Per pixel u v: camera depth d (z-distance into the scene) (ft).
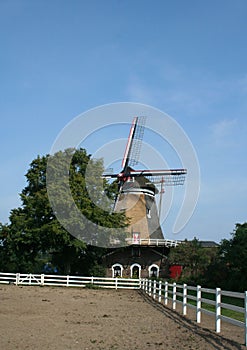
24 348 32.22
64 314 55.62
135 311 62.85
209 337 39.47
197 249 150.92
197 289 51.80
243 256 95.61
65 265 140.56
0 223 146.72
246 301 35.45
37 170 142.92
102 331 42.22
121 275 155.63
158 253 156.56
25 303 68.13
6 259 155.22
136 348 33.73
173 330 44.04
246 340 34.94
